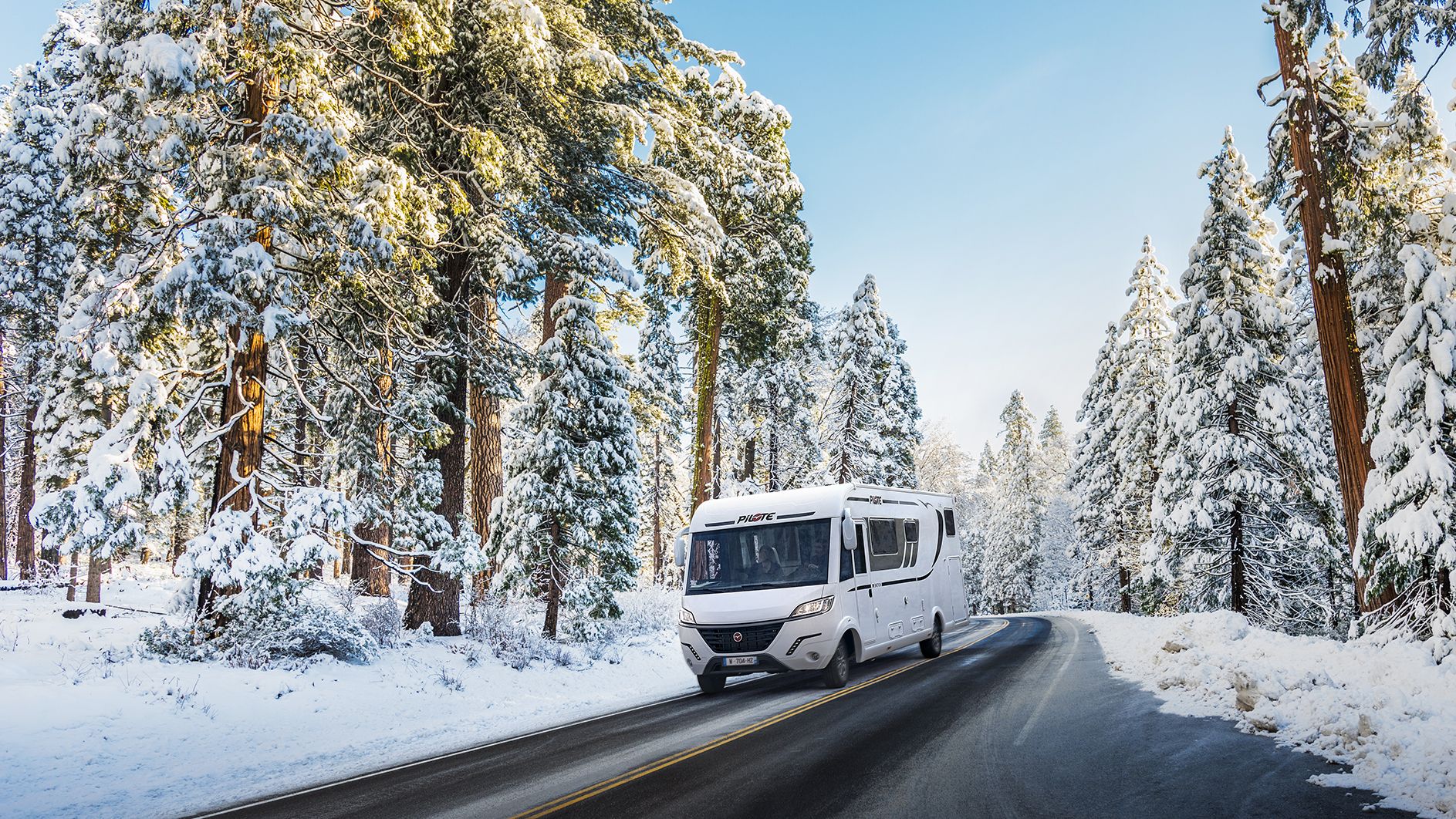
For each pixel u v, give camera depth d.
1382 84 12.86
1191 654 11.58
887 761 6.86
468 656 13.49
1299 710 7.37
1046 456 73.81
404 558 17.02
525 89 15.91
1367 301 15.69
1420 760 5.54
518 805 6.03
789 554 12.66
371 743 9.12
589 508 16.56
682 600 12.82
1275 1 13.36
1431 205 14.98
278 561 11.43
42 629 14.48
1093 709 9.04
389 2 12.32
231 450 12.35
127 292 11.62
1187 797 5.37
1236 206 21.66
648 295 25.08
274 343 12.23
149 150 11.54
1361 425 13.46
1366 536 12.43
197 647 11.53
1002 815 5.18
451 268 16.09
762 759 7.20
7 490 34.16
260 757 8.37
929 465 65.62
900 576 14.85
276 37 10.81
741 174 22.16
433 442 14.84
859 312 37.72
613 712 10.88
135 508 12.43
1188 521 21.00
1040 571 57.44
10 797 6.63
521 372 17.14
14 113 24.77
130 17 11.70
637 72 18.39
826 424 38.53
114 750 7.92
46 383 23.03
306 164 11.46
